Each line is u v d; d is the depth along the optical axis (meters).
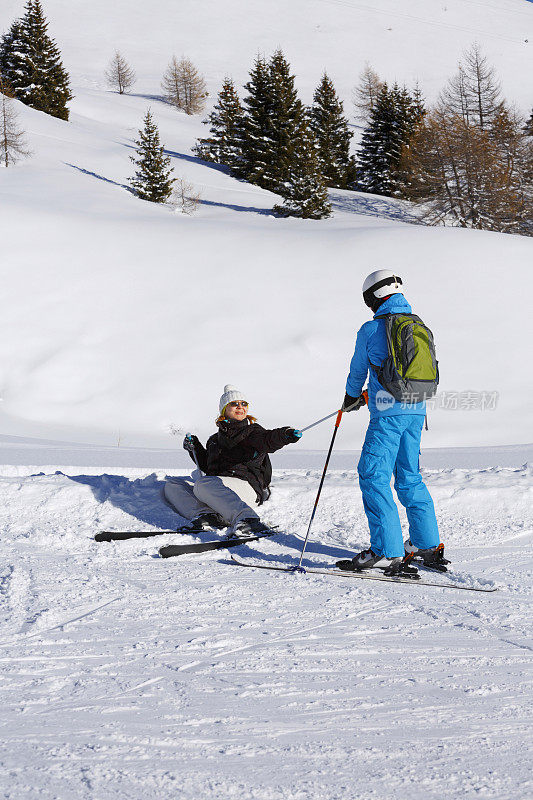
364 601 5.34
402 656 4.24
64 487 8.17
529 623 4.90
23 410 28.86
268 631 4.62
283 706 3.49
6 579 5.66
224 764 2.92
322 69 165.62
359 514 7.97
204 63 161.50
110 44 165.62
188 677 3.82
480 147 64.19
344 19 193.88
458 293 35.56
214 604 5.17
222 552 6.74
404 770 2.92
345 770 2.91
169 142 92.62
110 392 30.14
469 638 4.58
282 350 32.50
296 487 8.38
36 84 92.38
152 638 4.41
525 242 39.84
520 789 2.80
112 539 7.02
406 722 3.36
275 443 7.58
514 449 17.17
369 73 136.25
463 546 7.27
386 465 6.14
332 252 39.06
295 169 63.12
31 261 37.41
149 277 37.25
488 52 182.50
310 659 4.14
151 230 42.25
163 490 8.25
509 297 35.25
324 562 6.50
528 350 32.06
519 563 6.64
